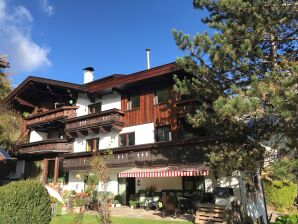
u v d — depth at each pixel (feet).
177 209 59.06
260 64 46.16
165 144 70.13
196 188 67.21
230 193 55.88
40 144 104.63
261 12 42.88
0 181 107.04
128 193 81.10
